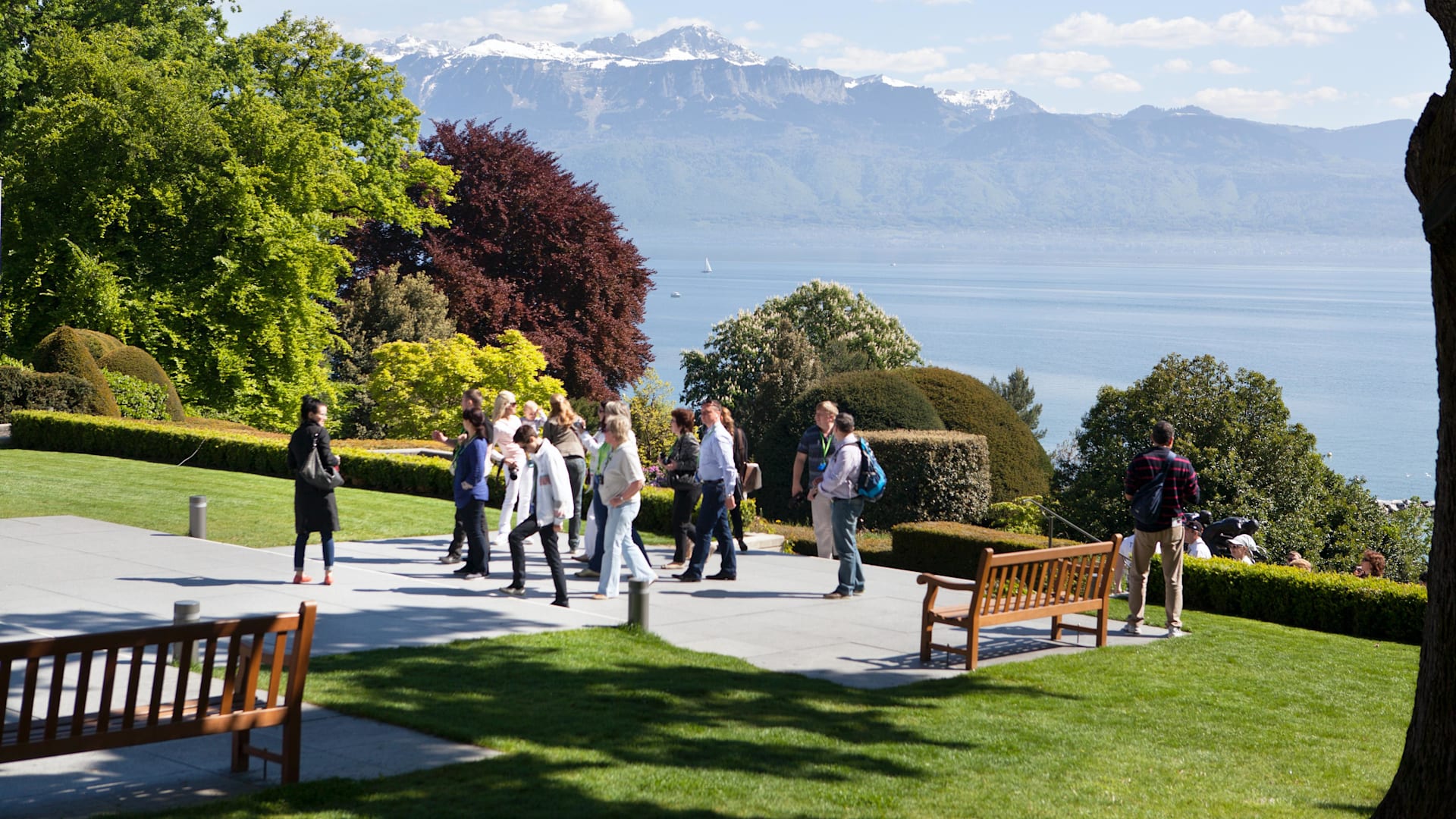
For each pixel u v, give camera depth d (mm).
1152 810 7016
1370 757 8570
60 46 33031
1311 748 8719
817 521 16391
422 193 47531
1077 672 10695
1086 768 7836
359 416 41219
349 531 17000
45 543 14336
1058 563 11445
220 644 9969
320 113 41688
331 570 13164
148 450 23703
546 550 12305
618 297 51062
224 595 11891
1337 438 110438
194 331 34219
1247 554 17422
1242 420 21312
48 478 19984
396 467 21719
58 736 6117
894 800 6945
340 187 37906
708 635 11359
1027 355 182500
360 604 11844
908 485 21703
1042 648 11688
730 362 49625
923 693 9648
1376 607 13711
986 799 7066
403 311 42625
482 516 13797
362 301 42781
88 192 31469
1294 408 131500
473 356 36000
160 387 29312
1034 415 57906
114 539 14750
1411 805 6152
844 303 51938
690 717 8461
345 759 7234
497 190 49281
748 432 42250
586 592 13180
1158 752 8367
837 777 7324
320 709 8273
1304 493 21531
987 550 10484
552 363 46875
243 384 34844
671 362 168625
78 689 6066
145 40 36406
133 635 6176
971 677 10281
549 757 7348
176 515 17141
